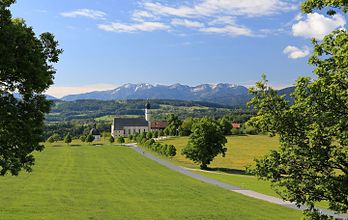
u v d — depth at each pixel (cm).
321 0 1528
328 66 1501
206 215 3856
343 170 1479
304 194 1506
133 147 16550
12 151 1917
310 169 1527
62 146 16438
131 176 7350
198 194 5238
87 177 6975
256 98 1586
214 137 9456
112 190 5500
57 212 3806
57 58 2108
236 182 6725
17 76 1841
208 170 9288
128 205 4353
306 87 1518
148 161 11056
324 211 3903
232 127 18900
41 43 2061
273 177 1552
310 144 1438
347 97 1390
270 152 1623
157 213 3928
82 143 19212
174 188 5800
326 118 1437
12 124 1877
